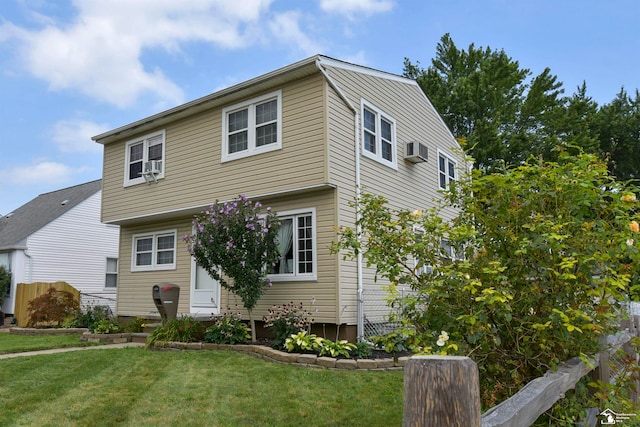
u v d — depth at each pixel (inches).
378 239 138.3
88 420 179.5
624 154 914.1
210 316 408.5
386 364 273.0
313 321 362.6
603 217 117.1
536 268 112.2
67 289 629.3
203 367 275.3
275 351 303.3
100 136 529.0
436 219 127.3
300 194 388.5
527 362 111.3
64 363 289.9
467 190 130.6
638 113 906.7
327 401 205.8
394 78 477.7
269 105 409.1
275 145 394.6
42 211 814.5
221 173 429.7
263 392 219.9
